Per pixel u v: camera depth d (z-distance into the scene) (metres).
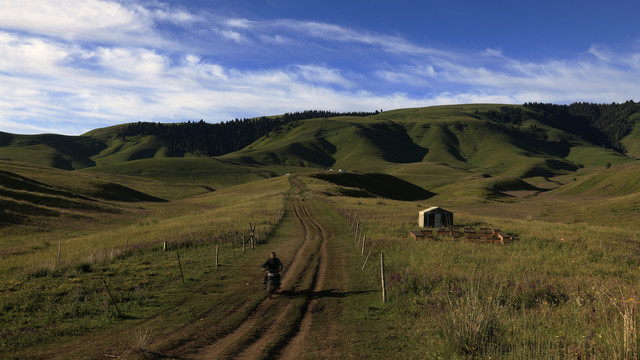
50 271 16.22
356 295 12.59
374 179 141.88
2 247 33.31
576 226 37.44
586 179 153.12
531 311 9.02
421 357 7.40
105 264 18.05
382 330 9.16
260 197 82.88
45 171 115.75
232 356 7.57
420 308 10.30
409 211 52.59
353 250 22.48
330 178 129.38
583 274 14.64
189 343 8.33
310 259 20.12
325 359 7.41
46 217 50.88
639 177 131.38
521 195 156.00
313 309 11.12
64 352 7.85
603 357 5.80
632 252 20.12
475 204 99.94
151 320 10.06
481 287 11.16
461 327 7.38
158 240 25.97
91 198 81.00
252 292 13.17
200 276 15.68
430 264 16.17
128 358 7.48
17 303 11.72
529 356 6.13
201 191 165.62
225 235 28.27
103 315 10.45
